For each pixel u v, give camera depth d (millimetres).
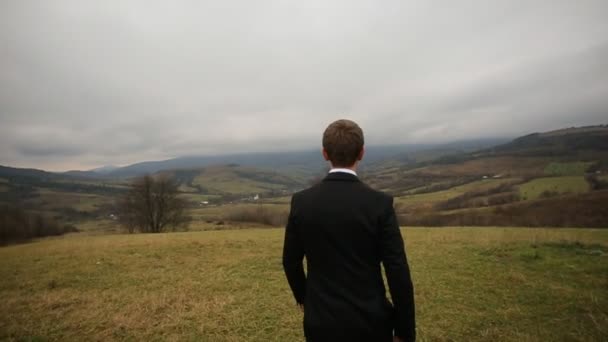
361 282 2115
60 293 7738
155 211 44219
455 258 10555
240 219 58281
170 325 5777
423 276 8523
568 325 5398
